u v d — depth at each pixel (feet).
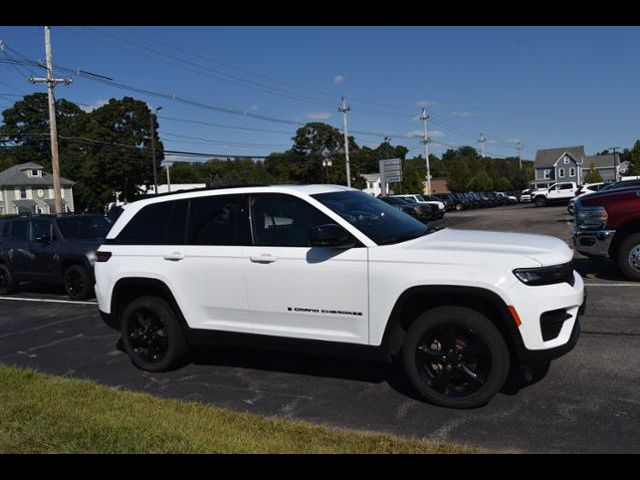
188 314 18.67
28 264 37.65
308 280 16.43
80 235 37.50
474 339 14.79
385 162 155.94
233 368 19.79
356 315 15.92
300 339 16.84
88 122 215.92
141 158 210.79
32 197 212.02
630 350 19.20
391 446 12.86
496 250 14.93
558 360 18.48
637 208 29.81
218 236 18.19
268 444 12.85
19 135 247.09
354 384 17.57
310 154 269.23
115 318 20.30
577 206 31.99
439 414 14.98
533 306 14.17
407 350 15.52
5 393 16.97
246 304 17.56
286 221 17.24
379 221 17.11
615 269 34.96
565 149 309.42
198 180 335.47
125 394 16.87
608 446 12.73
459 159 309.42
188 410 15.42
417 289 15.03
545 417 14.40
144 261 19.34
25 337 26.48
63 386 17.69
